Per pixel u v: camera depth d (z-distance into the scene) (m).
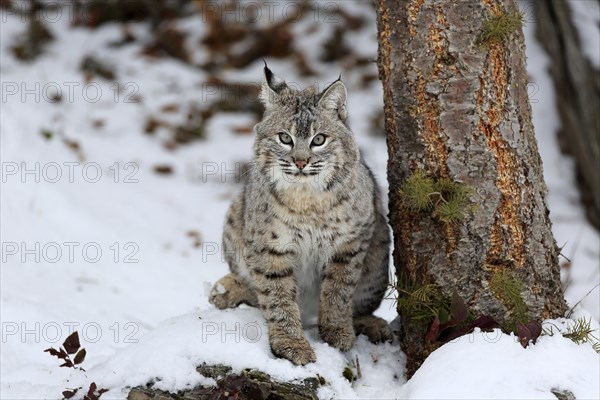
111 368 8.79
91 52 21.42
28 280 12.14
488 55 8.46
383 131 18.78
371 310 10.37
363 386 8.91
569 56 16.20
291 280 9.27
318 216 9.05
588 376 7.80
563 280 13.20
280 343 8.88
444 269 8.70
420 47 8.58
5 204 13.49
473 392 7.65
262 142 9.30
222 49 21.70
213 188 17.12
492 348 8.03
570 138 16.55
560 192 16.00
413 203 8.55
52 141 16.41
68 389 8.74
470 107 8.49
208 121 19.61
